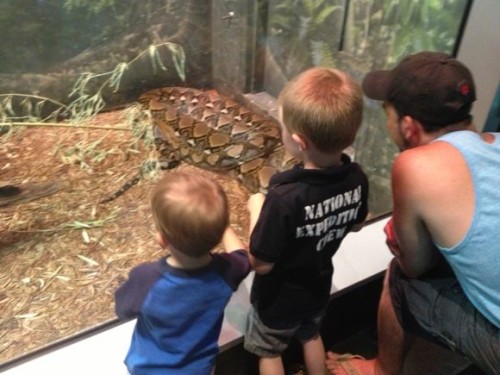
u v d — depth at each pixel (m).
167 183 1.52
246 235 2.89
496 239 1.64
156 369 1.73
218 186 1.57
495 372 1.84
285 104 1.69
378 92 2.08
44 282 2.50
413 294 2.10
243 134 3.77
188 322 1.65
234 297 2.37
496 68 2.86
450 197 1.65
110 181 3.33
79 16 3.72
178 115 3.99
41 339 2.18
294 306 2.00
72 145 3.65
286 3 3.78
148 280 1.62
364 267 2.61
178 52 4.36
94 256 2.69
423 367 2.64
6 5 3.38
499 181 1.64
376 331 2.82
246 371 2.43
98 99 4.00
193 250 1.53
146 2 3.97
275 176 1.75
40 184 3.20
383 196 3.18
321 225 1.78
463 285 1.83
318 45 3.59
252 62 4.23
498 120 3.45
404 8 2.83
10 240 2.77
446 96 1.69
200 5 4.21
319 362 2.29
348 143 1.71
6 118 3.50
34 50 3.68
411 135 1.85
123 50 4.10
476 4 2.48
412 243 1.90
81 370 1.99
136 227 2.93
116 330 2.16
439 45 2.70
